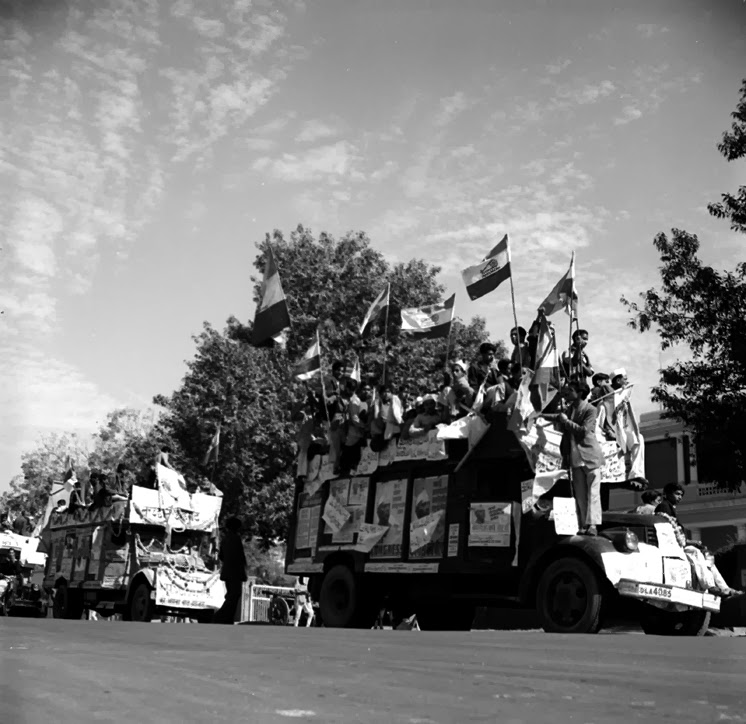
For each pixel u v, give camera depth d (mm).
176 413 33469
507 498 10938
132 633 7184
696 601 9992
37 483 45375
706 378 20734
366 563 12320
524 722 2312
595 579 9531
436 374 32906
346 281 34719
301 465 13891
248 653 4824
